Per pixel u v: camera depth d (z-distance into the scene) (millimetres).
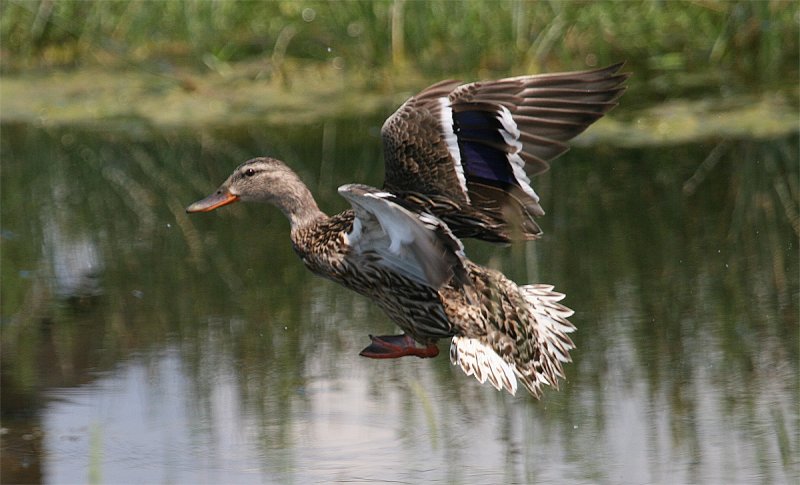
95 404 9734
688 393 9594
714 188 14164
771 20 17906
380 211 7305
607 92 8164
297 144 16078
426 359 10641
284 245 13359
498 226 8195
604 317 11023
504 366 8242
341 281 9062
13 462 8789
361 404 9703
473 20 18047
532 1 18203
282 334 11078
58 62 19641
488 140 8180
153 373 10328
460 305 8359
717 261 12188
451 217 8188
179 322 11383
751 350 10281
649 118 16672
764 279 11719
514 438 9023
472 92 8320
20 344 10914
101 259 12977
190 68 19156
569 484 8320
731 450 8695
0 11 19453
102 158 16016
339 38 18672
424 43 18234
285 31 18938
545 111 8234
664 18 18562
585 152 15609
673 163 14992
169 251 13211
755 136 15719
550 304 8492
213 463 8781
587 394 9703
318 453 8859
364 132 16469
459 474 8500
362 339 10977
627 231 13055
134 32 19469
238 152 15898
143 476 8578
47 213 14328
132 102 17969
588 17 18156
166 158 15906
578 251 12547
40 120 17344
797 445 8719
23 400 9805
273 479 8508
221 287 12211
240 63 19172
